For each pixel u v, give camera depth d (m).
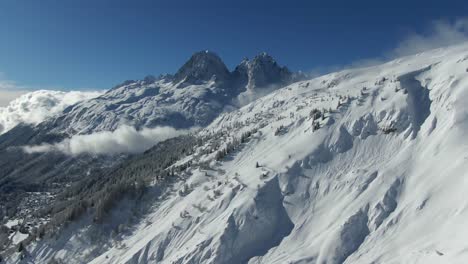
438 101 160.62
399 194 117.44
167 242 129.00
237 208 126.75
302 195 132.88
